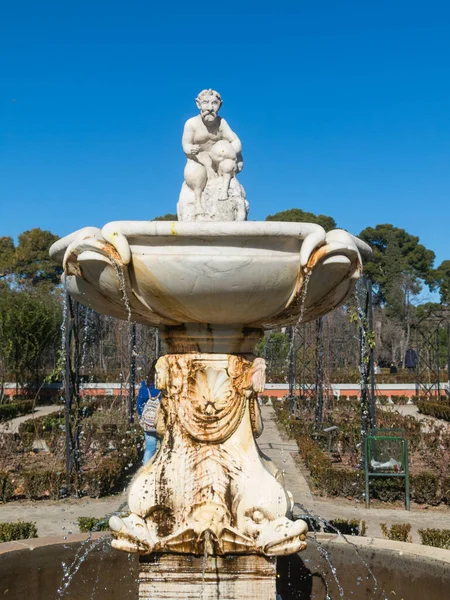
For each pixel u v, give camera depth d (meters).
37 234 45.22
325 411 16.67
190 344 3.51
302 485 9.89
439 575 3.91
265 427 17.58
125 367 20.42
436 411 21.05
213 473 3.32
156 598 3.24
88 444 11.48
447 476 9.20
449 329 24.56
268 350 25.89
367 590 4.17
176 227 2.93
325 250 3.10
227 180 4.04
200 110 4.03
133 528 3.24
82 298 3.71
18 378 24.83
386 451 8.73
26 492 8.77
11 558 4.11
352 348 29.78
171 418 3.46
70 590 4.24
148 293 3.23
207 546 3.19
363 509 8.36
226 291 3.10
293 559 4.37
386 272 49.94
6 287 36.34
